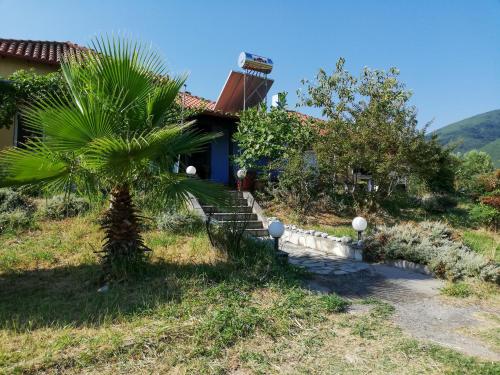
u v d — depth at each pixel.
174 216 8.80
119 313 4.67
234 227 7.51
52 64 13.05
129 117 5.80
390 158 12.52
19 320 4.47
